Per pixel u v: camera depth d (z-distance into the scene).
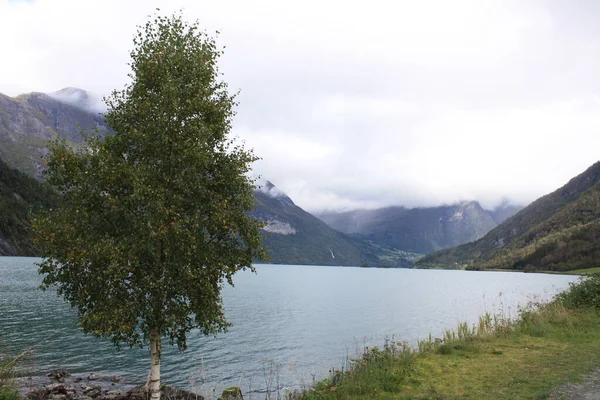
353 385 13.14
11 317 46.25
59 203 12.82
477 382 13.20
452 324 48.91
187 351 34.31
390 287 137.88
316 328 47.00
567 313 24.53
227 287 118.50
